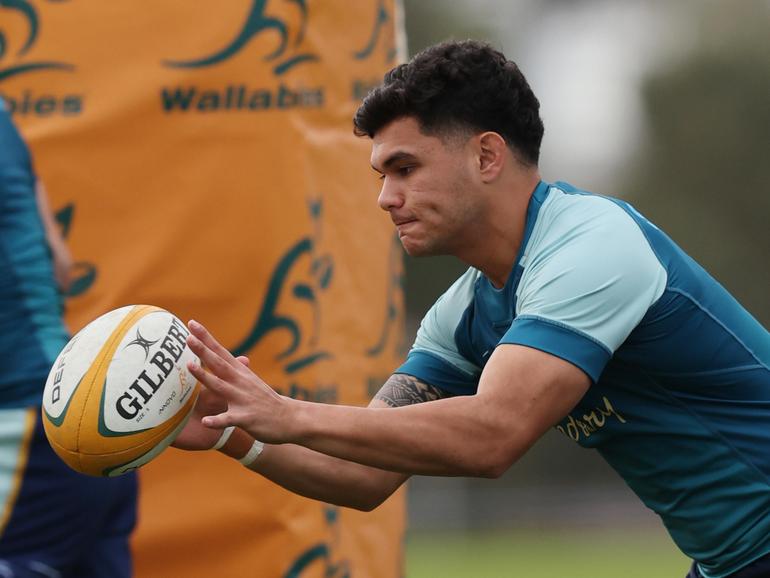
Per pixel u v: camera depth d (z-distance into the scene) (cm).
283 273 2111
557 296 1243
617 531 7038
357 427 1197
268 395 1195
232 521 2089
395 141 1299
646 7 11900
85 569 1653
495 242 1329
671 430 1326
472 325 1418
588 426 1377
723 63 11438
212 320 2114
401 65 1308
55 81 2125
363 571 2295
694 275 1308
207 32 2116
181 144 2109
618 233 1275
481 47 1310
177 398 1299
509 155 1316
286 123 2120
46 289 1639
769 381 1328
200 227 2108
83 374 1288
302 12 2148
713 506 1338
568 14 12006
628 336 1285
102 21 2120
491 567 5259
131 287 2100
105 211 2108
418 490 8644
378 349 2369
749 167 11256
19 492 1578
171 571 2084
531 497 8588
